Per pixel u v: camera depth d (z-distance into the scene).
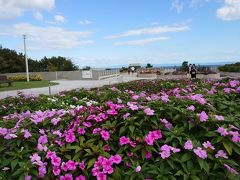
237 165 2.50
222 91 4.89
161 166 2.56
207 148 2.54
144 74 41.84
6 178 2.61
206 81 8.32
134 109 3.08
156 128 2.92
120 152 2.79
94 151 2.74
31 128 3.27
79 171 2.71
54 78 42.56
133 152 2.73
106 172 2.58
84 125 3.10
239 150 2.56
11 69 51.19
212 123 2.89
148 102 3.55
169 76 32.66
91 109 3.50
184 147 2.57
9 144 2.90
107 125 3.02
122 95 5.56
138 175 2.51
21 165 2.60
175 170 2.55
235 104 3.86
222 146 2.67
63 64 56.59
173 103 3.43
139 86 8.93
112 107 3.26
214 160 2.50
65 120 3.38
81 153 2.78
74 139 2.94
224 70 42.94
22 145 2.92
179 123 3.02
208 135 2.72
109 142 2.92
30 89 22.48
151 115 3.03
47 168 2.74
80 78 39.81
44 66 57.28
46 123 3.36
